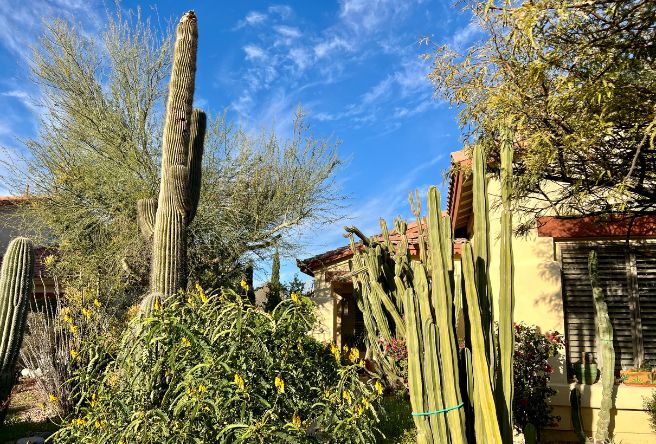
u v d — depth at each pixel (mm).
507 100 5219
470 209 9898
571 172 5559
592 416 6707
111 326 8992
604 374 6391
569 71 4926
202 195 14734
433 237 3957
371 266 8750
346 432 4695
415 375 3820
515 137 5504
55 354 8438
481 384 3680
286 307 5359
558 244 7523
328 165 16234
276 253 15727
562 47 4914
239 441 4047
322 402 4969
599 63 4848
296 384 4926
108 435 4547
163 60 14258
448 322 3787
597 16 4707
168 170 7926
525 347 6586
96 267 13359
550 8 4570
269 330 4969
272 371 4742
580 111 4965
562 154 5293
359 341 13148
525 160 5348
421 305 3922
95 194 13797
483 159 4137
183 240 7820
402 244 8922
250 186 15828
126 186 13758
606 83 4555
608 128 4820
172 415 4574
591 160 5289
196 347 4684
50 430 7910
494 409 3611
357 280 9812
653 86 4711
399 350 7891
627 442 6492
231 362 4566
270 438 4191
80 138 13711
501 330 3844
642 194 5367
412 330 3881
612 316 7270
